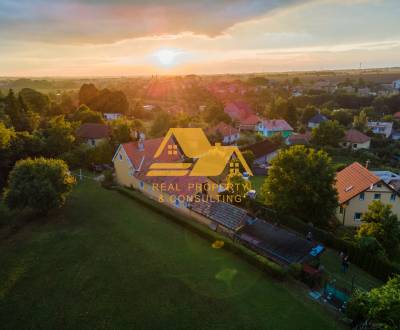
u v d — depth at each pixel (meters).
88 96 105.44
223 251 24.22
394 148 70.62
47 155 45.31
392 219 26.08
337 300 18.80
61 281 19.95
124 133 50.97
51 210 30.86
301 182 28.92
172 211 31.41
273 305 18.23
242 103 124.81
